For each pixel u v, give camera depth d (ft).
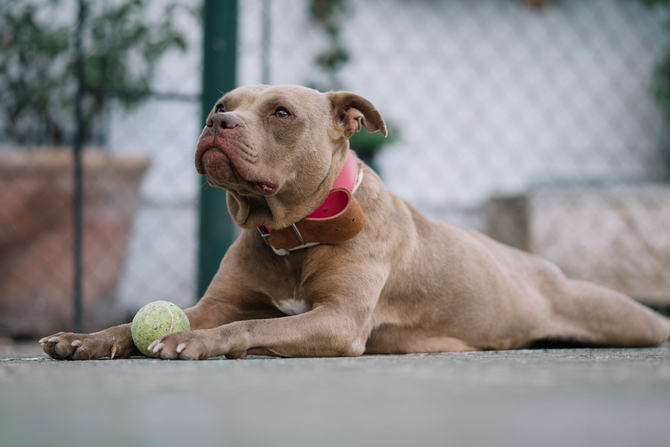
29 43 19.72
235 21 16.25
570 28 30.99
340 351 8.94
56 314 18.57
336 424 3.01
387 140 24.84
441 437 2.69
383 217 10.17
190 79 21.26
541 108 29.89
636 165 30.55
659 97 30.27
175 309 8.18
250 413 3.32
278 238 9.62
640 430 2.86
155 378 4.92
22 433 2.77
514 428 2.90
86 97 19.77
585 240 21.90
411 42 29.04
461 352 10.61
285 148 9.33
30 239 18.52
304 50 27.35
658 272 21.68
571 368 5.77
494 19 30.19
